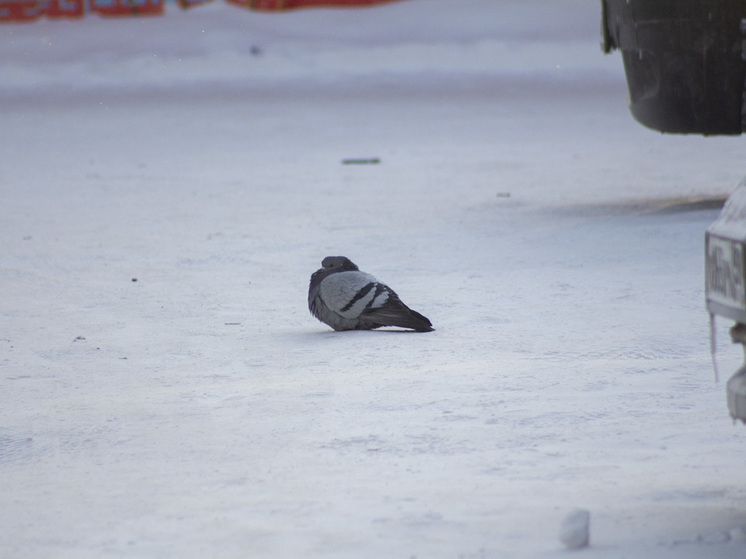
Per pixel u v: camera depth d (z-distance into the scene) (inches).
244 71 3624.5
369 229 794.2
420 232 766.5
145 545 196.9
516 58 3811.5
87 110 2628.0
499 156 1496.1
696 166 1283.2
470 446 265.1
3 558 193.9
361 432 282.7
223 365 387.9
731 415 197.3
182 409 320.2
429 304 502.0
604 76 3462.1
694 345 390.0
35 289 574.9
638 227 715.4
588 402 307.3
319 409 311.0
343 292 438.9
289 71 3617.1
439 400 315.0
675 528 195.0
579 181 1143.6
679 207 828.6
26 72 3607.3
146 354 414.3
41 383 369.4
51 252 709.9
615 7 767.7
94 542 200.4
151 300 539.8
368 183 1172.5
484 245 691.4
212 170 1362.0
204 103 2783.0
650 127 778.2
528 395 318.0
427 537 193.5
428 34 4146.2
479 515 207.0
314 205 971.9
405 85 3287.4
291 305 520.4
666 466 243.3
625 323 436.5
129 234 797.2
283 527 203.6
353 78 3452.3
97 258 682.2
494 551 184.1
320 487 233.0
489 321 454.0
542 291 524.7
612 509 209.5
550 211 869.8
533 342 405.1
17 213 938.7
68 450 281.1
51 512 224.4
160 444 282.0
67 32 4180.6
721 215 199.8
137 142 1856.5
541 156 1481.3
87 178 1274.6
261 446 274.1
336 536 196.1
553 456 254.2
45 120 2375.7
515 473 239.6
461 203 960.3
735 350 378.0
